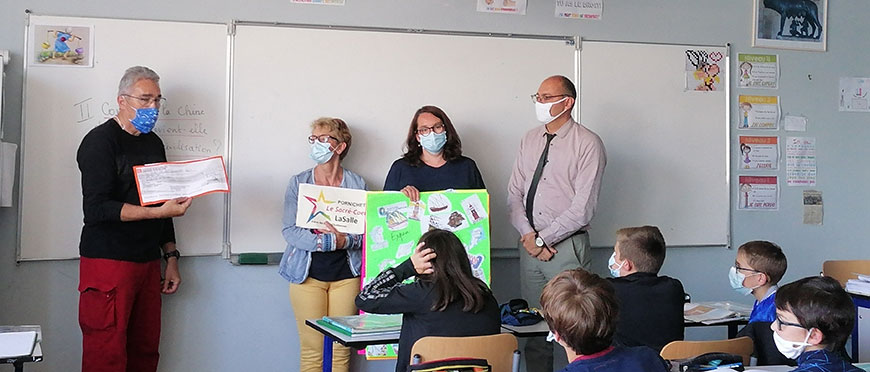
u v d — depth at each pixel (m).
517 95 4.69
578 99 4.79
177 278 4.14
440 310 2.77
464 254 2.85
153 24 4.17
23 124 4.00
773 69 5.14
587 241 4.26
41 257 4.03
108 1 4.13
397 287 2.84
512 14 4.70
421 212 3.93
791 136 5.17
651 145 4.91
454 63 4.60
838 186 5.26
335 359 4.25
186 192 3.66
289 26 4.36
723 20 5.05
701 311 3.69
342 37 4.43
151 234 3.87
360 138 4.46
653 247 3.14
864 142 5.31
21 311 4.04
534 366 4.33
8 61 3.94
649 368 2.07
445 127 4.21
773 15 5.14
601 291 2.12
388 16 4.52
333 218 4.03
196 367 4.29
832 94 5.25
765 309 3.23
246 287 4.36
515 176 4.38
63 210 4.06
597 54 4.82
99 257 3.71
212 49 4.25
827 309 2.17
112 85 4.12
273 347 4.40
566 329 2.10
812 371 2.12
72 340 4.11
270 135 4.33
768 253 3.28
